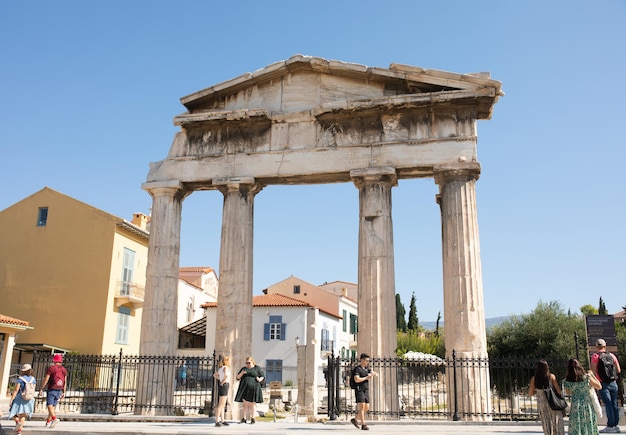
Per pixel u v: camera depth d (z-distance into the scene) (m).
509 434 15.02
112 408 21.55
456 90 21.77
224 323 22.16
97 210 38.88
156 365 22.05
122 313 39.09
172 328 22.92
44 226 39.41
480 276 20.58
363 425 15.97
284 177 23.05
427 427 16.80
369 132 22.52
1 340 29.89
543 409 12.73
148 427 16.73
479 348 19.77
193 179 23.84
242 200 23.28
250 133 23.83
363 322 20.89
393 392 20.00
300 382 21.66
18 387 16.25
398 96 22.09
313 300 70.94
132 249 40.75
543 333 33.28
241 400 18.16
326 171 22.47
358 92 23.03
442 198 21.80
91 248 38.31
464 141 21.59
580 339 31.73
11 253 39.28
